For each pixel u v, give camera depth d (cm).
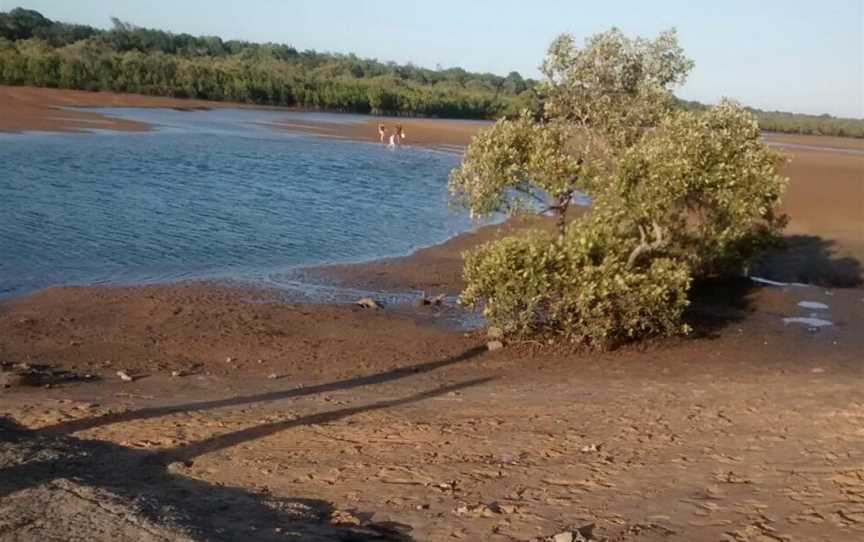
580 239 1528
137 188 3114
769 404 1016
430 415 987
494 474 746
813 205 3178
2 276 1845
